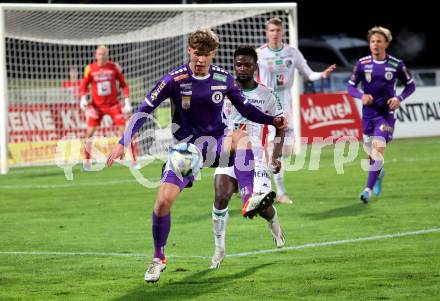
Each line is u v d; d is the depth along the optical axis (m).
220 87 18.75
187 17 48.44
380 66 31.36
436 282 18.31
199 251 22.86
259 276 19.38
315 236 24.55
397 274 19.17
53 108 49.81
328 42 68.31
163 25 48.53
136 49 53.62
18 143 48.81
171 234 25.69
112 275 19.97
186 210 30.75
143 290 18.33
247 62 22.39
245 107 19.25
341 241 23.59
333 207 30.30
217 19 48.31
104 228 27.34
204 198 33.94
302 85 58.78
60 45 51.72
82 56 58.50
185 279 19.30
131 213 30.58
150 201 33.69
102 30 47.78
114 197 35.12
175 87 18.55
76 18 47.31
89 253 22.95
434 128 58.34
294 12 46.91
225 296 17.58
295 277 19.16
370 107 31.75
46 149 49.62
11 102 49.25
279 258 21.45
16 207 32.75
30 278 19.78
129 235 25.88
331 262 20.75
